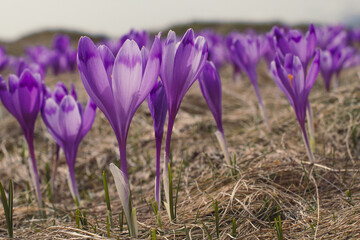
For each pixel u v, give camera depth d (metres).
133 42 0.24
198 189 0.32
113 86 0.25
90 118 0.33
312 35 0.33
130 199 0.26
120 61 0.24
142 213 0.32
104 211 0.34
